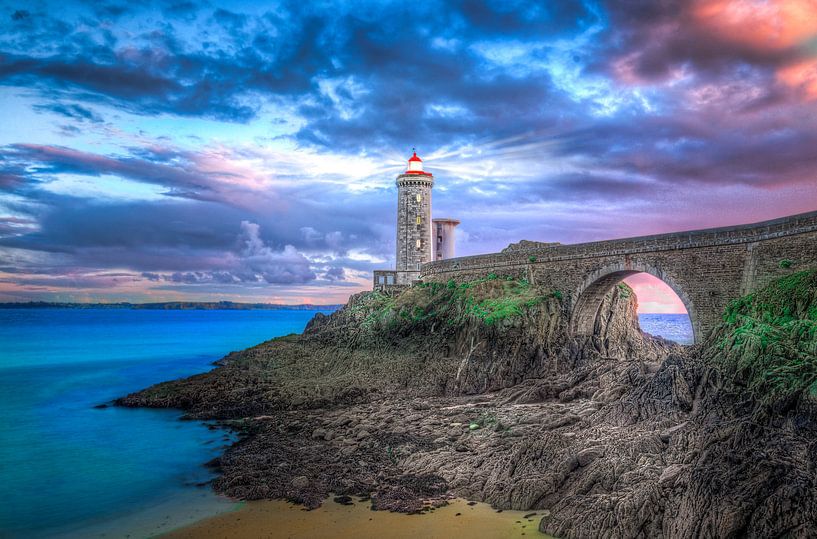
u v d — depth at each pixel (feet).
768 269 110.93
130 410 145.59
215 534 70.79
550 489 75.10
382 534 68.44
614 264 150.92
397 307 198.49
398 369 164.55
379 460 94.79
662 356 175.94
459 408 124.06
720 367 86.07
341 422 118.83
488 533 67.62
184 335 460.96
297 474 89.25
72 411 145.79
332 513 75.25
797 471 57.77
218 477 91.35
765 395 73.00
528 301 164.14
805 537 51.75
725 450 65.57
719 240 121.90
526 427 98.63
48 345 355.97
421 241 249.55
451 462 89.45
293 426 119.03
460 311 179.73
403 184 249.96
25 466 100.53
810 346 79.77
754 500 56.90
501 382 145.28
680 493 62.59
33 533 73.46
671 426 83.66
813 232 101.65
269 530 71.05
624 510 63.46
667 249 134.82
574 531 64.75
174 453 107.45
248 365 192.34
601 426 91.91
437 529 69.15
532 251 182.19
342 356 186.09
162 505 81.41
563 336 157.48
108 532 73.10
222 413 137.28
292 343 223.51
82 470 98.12
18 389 184.96
